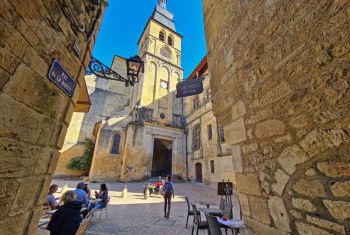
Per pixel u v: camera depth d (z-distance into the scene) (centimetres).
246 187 223
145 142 1722
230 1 301
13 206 123
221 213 446
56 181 1516
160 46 2389
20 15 122
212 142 1541
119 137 1745
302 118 148
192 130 1922
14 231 125
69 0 181
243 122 238
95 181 1507
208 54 393
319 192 129
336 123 120
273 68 187
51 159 170
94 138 2138
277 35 185
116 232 451
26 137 133
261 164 197
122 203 820
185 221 569
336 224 116
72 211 242
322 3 137
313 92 139
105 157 1614
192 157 1836
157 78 2133
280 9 183
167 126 1895
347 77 115
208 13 407
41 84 147
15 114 121
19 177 128
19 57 123
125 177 1527
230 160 1287
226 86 295
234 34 280
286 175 161
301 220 142
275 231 168
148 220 567
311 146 138
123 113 2094
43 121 153
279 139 172
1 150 111
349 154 111
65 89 183
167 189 629
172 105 2136
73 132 2078
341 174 115
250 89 227
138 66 461
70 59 190
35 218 150
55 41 162
